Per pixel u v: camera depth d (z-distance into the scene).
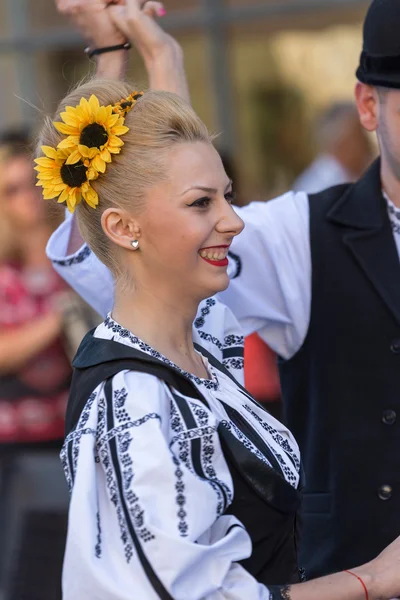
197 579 4.58
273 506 4.98
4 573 10.61
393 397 6.74
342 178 15.27
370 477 6.75
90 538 4.57
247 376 10.55
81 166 5.17
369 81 6.61
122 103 5.24
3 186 10.31
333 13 15.63
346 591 4.97
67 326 10.33
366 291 6.82
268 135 16.52
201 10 15.99
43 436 10.59
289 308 6.91
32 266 10.41
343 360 6.83
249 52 16.36
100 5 6.66
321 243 6.93
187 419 4.87
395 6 6.41
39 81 15.99
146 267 5.16
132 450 4.66
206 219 5.07
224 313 6.18
